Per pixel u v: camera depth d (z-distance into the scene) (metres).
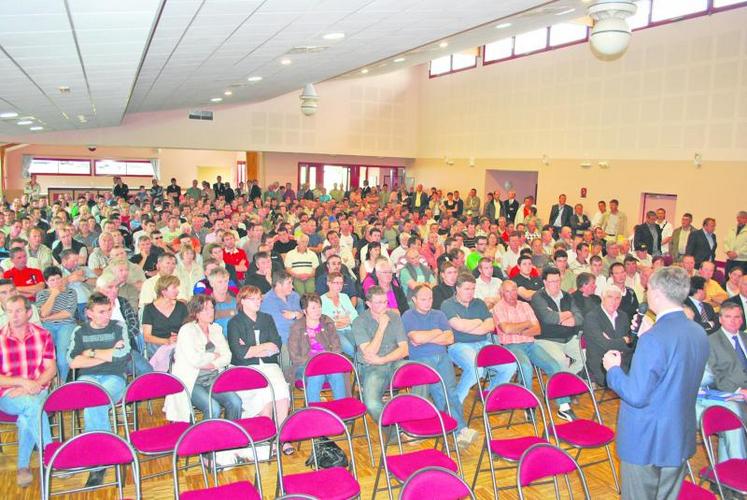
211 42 7.04
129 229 12.32
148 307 5.66
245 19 6.02
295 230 11.15
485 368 5.89
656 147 13.22
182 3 5.04
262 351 5.05
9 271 6.71
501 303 6.13
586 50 14.84
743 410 4.61
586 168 15.01
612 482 4.69
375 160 22.81
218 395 4.82
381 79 21.83
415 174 22.66
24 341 4.61
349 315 6.28
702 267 7.46
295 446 5.18
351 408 4.65
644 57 13.41
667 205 13.32
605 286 7.52
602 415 5.95
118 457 3.48
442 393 5.30
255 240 9.21
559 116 15.77
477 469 4.38
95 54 6.09
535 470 3.49
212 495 3.43
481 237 8.83
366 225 11.49
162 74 9.37
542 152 16.36
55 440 5.03
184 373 4.88
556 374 4.69
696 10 12.33
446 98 20.56
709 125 12.12
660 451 3.08
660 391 3.07
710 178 12.12
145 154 27.78
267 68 10.02
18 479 4.45
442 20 6.99
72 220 13.72
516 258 8.93
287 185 20.23
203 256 8.20
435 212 18.28
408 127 22.41
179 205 15.24
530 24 10.75
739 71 11.54
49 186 26.78
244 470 4.77
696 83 12.33
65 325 5.80
